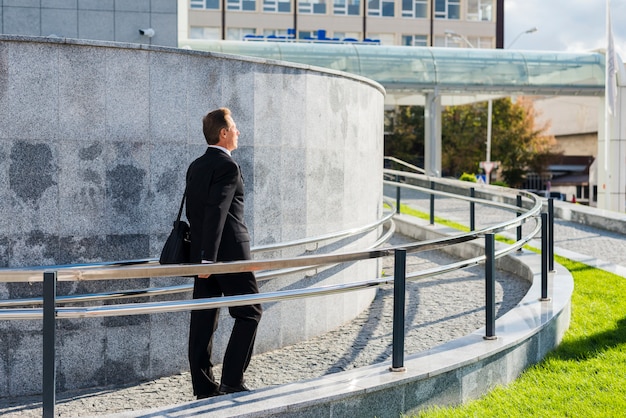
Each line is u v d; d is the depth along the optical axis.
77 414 4.96
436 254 11.80
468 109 53.66
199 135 5.90
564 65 29.83
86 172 5.49
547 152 58.34
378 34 56.94
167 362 5.87
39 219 5.39
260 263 4.20
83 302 5.57
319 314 6.96
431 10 57.34
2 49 5.23
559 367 5.62
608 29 24.45
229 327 6.16
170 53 5.71
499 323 5.86
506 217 16.08
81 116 5.45
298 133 6.62
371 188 8.23
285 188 6.54
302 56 27.55
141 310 4.01
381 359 6.09
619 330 6.64
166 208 5.77
